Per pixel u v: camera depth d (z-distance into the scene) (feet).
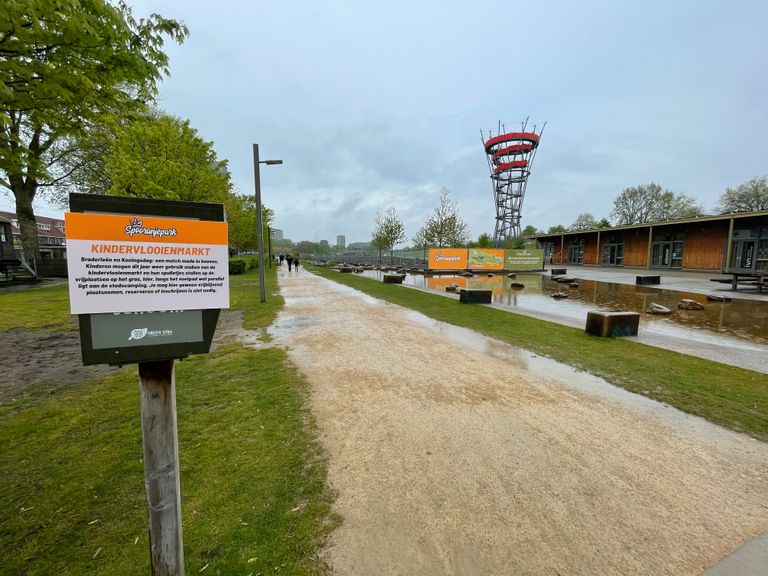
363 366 17.19
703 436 10.60
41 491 8.20
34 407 12.63
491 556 6.39
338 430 10.98
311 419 11.69
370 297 43.42
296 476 8.70
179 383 14.84
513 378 15.53
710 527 7.07
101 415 11.97
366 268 122.83
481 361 17.97
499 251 93.56
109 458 9.49
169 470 5.00
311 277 79.41
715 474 8.80
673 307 36.42
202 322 4.99
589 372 16.28
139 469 9.04
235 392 13.91
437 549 6.55
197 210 4.81
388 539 6.77
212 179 50.98
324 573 6.04
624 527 7.07
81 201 4.16
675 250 94.17
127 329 4.53
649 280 58.44
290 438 10.48
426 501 7.82
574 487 8.30
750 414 12.01
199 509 7.53
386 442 10.28
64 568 6.20
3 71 10.84
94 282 4.30
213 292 5.00
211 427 11.14
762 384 14.76
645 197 189.47
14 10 8.77
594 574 6.02
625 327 23.43
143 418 4.80
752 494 8.07
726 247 81.35
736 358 18.52
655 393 13.80
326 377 15.66
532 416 11.91
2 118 10.66
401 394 13.76
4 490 8.24
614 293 48.34
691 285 56.54
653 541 6.72
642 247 104.22
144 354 4.65
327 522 7.20
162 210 4.59
